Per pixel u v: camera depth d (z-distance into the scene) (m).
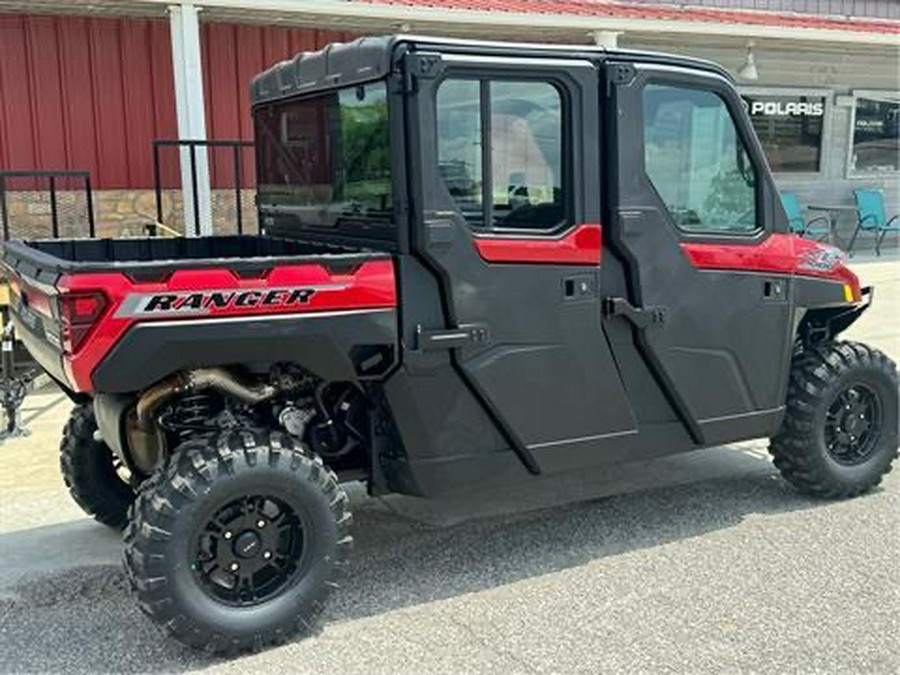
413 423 3.61
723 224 4.18
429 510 4.69
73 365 3.00
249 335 3.21
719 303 4.15
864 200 14.27
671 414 4.16
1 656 3.29
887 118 14.84
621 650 3.29
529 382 3.74
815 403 4.55
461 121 3.49
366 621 3.53
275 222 4.63
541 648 3.32
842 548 4.15
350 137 3.76
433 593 3.76
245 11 8.78
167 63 9.57
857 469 4.73
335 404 3.81
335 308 3.35
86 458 4.30
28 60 9.02
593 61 3.72
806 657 3.24
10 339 5.76
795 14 13.80
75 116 9.27
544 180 3.69
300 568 3.38
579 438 3.91
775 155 14.05
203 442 3.30
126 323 3.04
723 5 13.35
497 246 3.59
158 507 3.14
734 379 4.28
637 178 3.85
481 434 3.74
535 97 3.62
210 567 3.28
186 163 8.79
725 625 3.46
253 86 4.66
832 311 4.81
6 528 4.43
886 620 3.49
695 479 5.13
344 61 3.66
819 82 14.15
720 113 4.08
